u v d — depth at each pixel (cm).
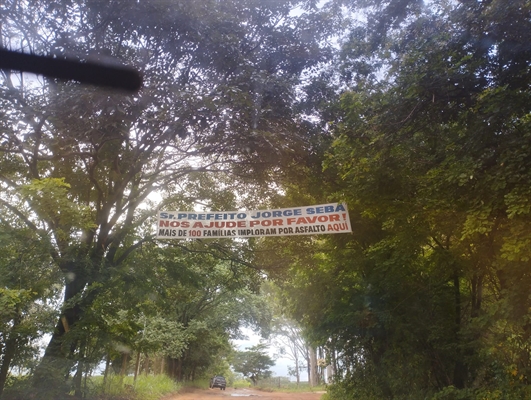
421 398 1166
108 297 1370
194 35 1150
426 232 990
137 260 1540
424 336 1184
